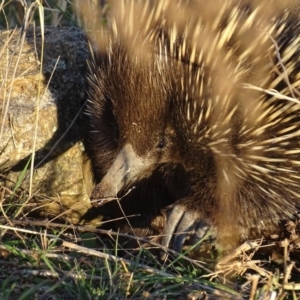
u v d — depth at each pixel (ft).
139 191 28.55
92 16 34.71
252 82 24.98
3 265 24.59
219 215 27.02
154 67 24.25
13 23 40.70
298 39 25.35
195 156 25.79
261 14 25.32
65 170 28.81
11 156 27.43
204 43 24.03
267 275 25.70
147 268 24.80
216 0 24.62
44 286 23.67
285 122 25.63
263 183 26.50
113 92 25.16
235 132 25.26
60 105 28.17
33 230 26.48
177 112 24.71
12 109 27.37
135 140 25.22
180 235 26.86
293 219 27.89
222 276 25.98
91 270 24.98
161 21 24.32
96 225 29.99
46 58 28.91
